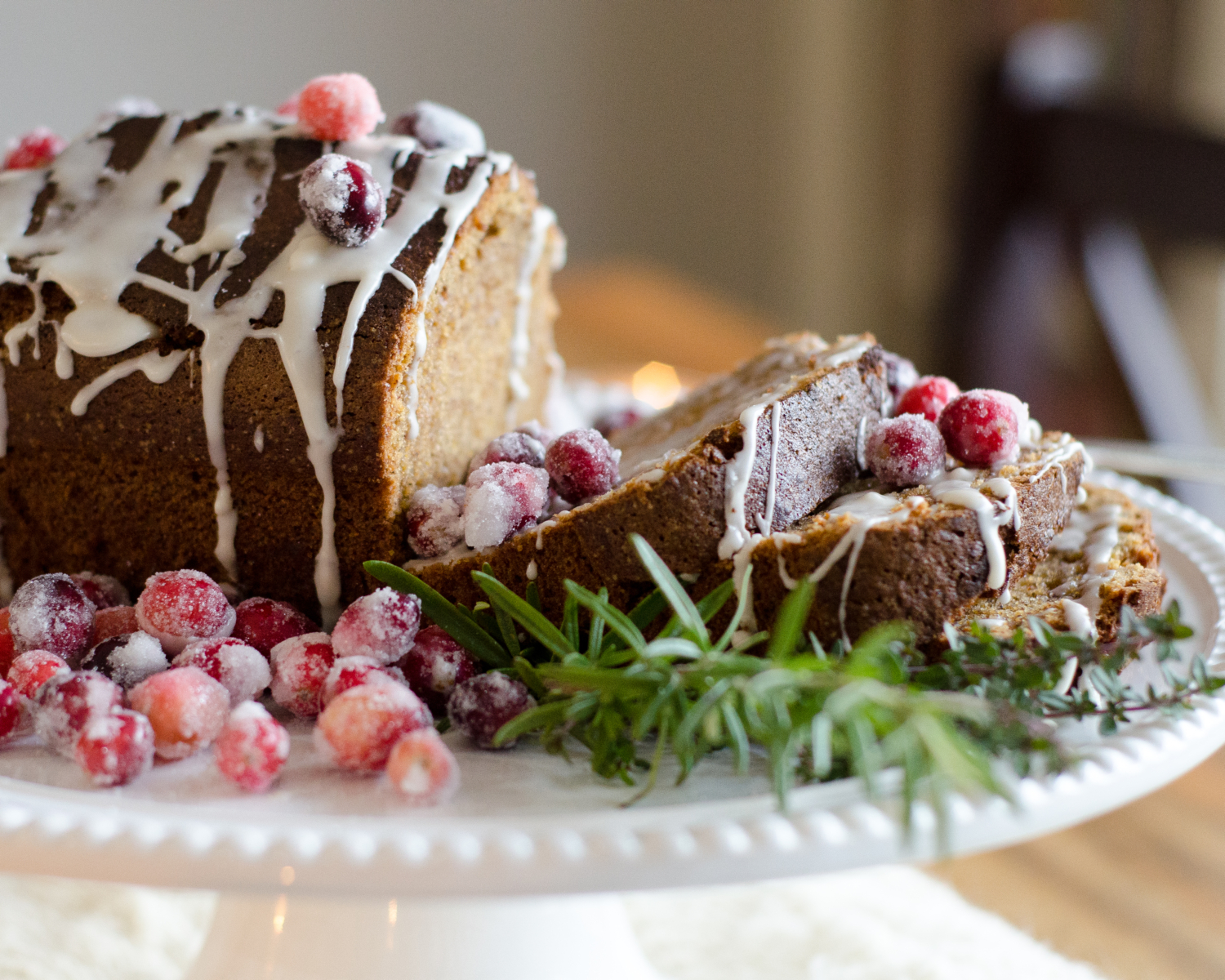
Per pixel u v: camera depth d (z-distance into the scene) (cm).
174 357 47
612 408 61
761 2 123
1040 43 100
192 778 40
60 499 49
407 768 38
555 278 109
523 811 38
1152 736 39
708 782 39
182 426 47
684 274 129
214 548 48
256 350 46
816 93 125
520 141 117
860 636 42
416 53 110
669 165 125
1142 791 38
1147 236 94
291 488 47
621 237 125
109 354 47
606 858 35
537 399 58
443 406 50
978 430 46
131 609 45
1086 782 37
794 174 129
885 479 46
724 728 39
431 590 43
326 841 36
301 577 48
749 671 38
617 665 41
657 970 48
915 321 124
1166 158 83
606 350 88
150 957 48
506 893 35
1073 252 89
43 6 93
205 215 48
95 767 39
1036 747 38
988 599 44
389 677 41
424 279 46
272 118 51
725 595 41
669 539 43
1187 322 102
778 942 49
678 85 123
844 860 36
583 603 40
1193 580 49
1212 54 97
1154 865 50
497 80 114
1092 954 47
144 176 49
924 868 51
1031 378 96
